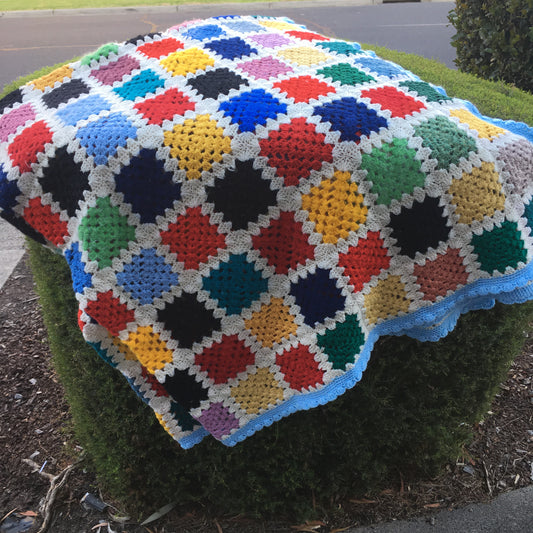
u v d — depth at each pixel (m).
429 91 1.55
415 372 1.73
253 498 1.79
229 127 1.29
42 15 11.17
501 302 1.59
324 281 1.32
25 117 1.46
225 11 11.16
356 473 1.86
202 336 1.32
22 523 1.89
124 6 11.38
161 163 1.26
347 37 8.67
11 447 2.18
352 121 1.34
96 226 1.26
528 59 4.55
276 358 1.38
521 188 1.45
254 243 1.29
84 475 2.03
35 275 2.29
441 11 10.74
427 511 1.90
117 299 1.27
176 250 1.28
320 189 1.29
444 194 1.36
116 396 1.69
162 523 1.85
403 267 1.40
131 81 1.49
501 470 2.06
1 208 1.38
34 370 2.58
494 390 2.01
